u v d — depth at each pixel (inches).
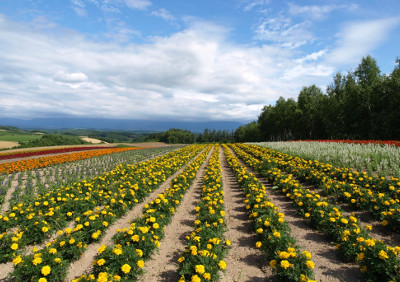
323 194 327.6
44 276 155.4
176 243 221.8
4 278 169.8
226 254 192.5
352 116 1293.1
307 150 644.1
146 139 4690.0
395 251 150.7
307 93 1977.1
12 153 1120.8
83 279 142.3
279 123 2236.7
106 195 330.6
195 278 140.1
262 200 272.8
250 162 617.3
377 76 1235.9
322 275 163.9
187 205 328.8
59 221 250.4
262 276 167.8
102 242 224.4
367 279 150.8
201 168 648.4
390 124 1035.9
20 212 248.2
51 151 1238.3
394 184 288.7
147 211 238.2
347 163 451.5
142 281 165.5
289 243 173.5
